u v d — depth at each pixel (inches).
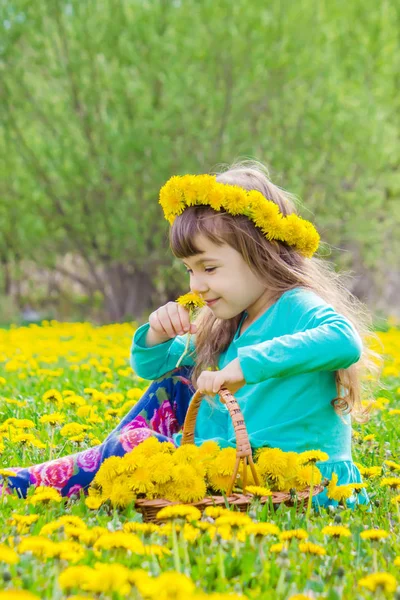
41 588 74.9
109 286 843.4
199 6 656.4
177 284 784.9
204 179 114.4
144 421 128.6
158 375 129.2
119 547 80.1
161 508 97.0
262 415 115.9
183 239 115.0
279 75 654.5
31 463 138.2
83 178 677.9
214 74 655.8
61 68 664.4
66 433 145.8
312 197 715.4
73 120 683.4
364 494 117.2
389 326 655.8
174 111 640.4
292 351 104.3
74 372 291.3
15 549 85.0
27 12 665.6
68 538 87.3
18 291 893.2
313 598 76.0
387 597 74.6
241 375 103.3
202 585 77.4
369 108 681.6
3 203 713.6
